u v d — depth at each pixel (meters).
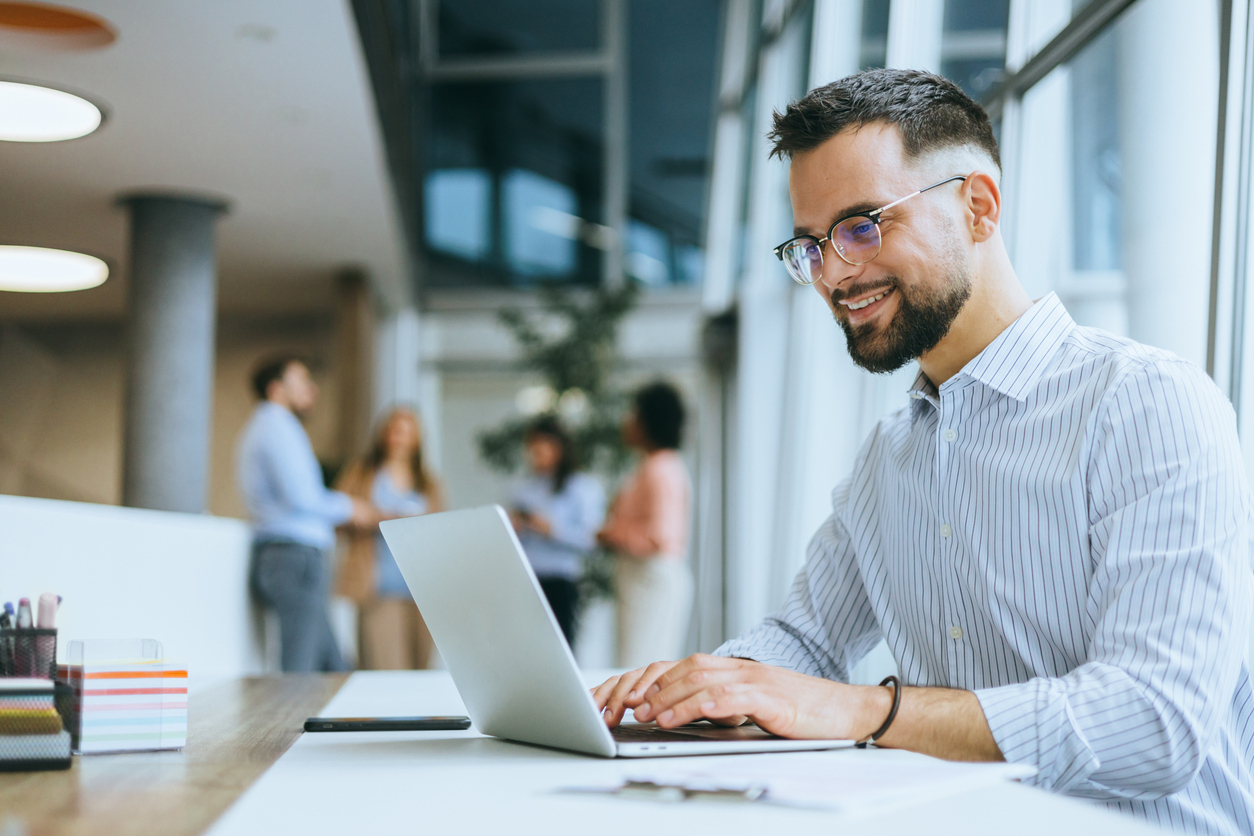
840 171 1.14
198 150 4.86
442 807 0.68
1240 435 1.79
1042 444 1.11
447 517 0.93
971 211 1.15
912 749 0.94
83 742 0.92
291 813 0.66
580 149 8.63
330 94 4.26
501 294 8.54
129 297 5.45
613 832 0.60
